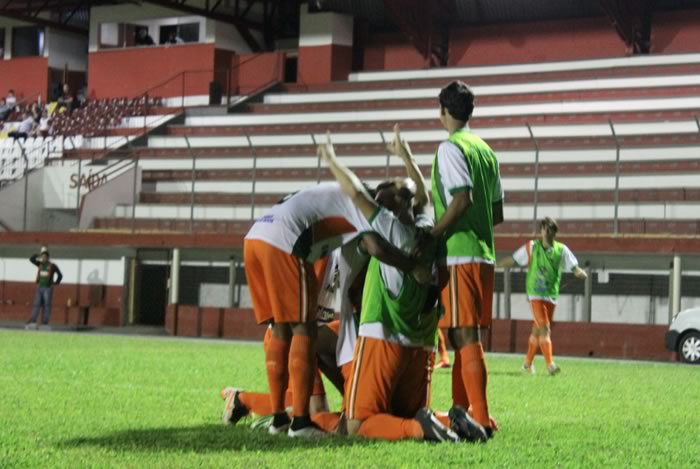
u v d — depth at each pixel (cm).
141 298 8438
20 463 1545
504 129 9125
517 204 7888
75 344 5581
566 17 10375
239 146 9912
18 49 13075
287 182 9194
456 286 1888
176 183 9562
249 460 1579
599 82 9531
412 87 10462
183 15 11844
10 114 12450
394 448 1716
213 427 2047
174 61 11844
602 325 6588
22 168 10969
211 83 11075
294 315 1886
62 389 2844
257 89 11319
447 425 1939
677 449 1831
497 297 7088
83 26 13000
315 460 1588
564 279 6925
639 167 8056
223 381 3275
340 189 1916
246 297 7931
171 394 2756
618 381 3753
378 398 1873
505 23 10675
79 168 9331
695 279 6594
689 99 8956
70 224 9806
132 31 12175
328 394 2900
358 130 9962
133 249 8369
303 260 1905
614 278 6825
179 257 8075
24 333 7000
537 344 4109
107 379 3253
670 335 5975
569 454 1722
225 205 8956
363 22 11319
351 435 1870
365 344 1870
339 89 10800
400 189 1889
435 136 9512
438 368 4356
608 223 7569
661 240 6588
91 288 8600
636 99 9125
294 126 10281
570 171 8281
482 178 1908
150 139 10475
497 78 10119
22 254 8988
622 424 2241
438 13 10788
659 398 3009
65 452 1662
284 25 11981
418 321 1873
